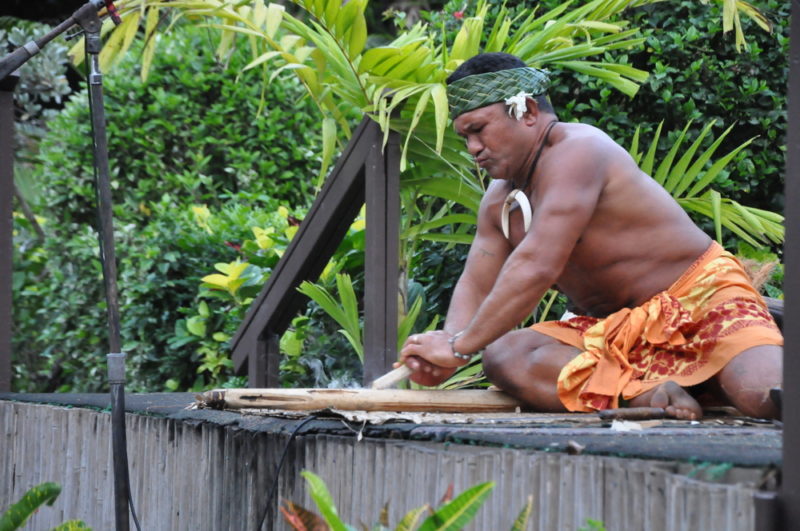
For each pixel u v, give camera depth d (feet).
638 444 10.79
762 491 9.23
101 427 21.22
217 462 17.43
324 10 21.72
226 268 30.27
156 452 19.44
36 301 41.19
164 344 33.96
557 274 16.58
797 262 9.46
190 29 40.65
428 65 21.72
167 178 38.70
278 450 15.90
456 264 26.89
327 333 29.40
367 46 58.95
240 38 40.11
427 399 16.71
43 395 25.49
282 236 31.89
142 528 19.75
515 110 17.08
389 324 21.18
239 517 16.69
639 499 10.17
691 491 9.62
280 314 24.66
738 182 25.52
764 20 23.31
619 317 16.84
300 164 40.01
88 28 16.63
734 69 26.00
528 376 16.98
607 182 16.96
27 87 42.63
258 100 39.32
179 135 39.58
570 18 22.97
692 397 15.51
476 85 17.17
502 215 17.71
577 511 10.82
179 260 33.68
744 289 16.62
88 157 38.55
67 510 22.54
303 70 23.04
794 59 9.82
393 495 13.30
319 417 14.84
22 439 24.84
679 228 17.12
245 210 35.09
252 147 39.58
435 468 12.62
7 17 46.98
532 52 23.00
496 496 11.82
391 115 21.47
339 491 14.43
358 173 21.84
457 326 17.75
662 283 16.99
